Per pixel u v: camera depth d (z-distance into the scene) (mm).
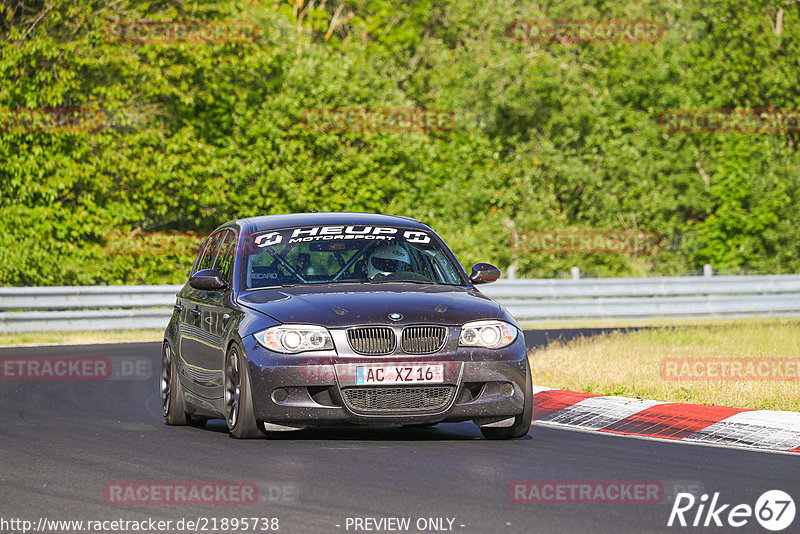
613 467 26953
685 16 141375
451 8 152875
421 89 145125
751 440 31625
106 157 99250
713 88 138250
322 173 112062
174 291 83250
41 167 97188
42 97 97250
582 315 93375
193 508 22297
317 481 24875
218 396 32438
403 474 25688
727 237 133625
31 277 97125
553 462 27562
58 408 41219
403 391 29562
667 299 96125
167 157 101688
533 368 47906
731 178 131500
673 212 137875
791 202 132375
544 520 21156
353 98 116375
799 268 131375
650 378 42969
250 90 111250
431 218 119312
